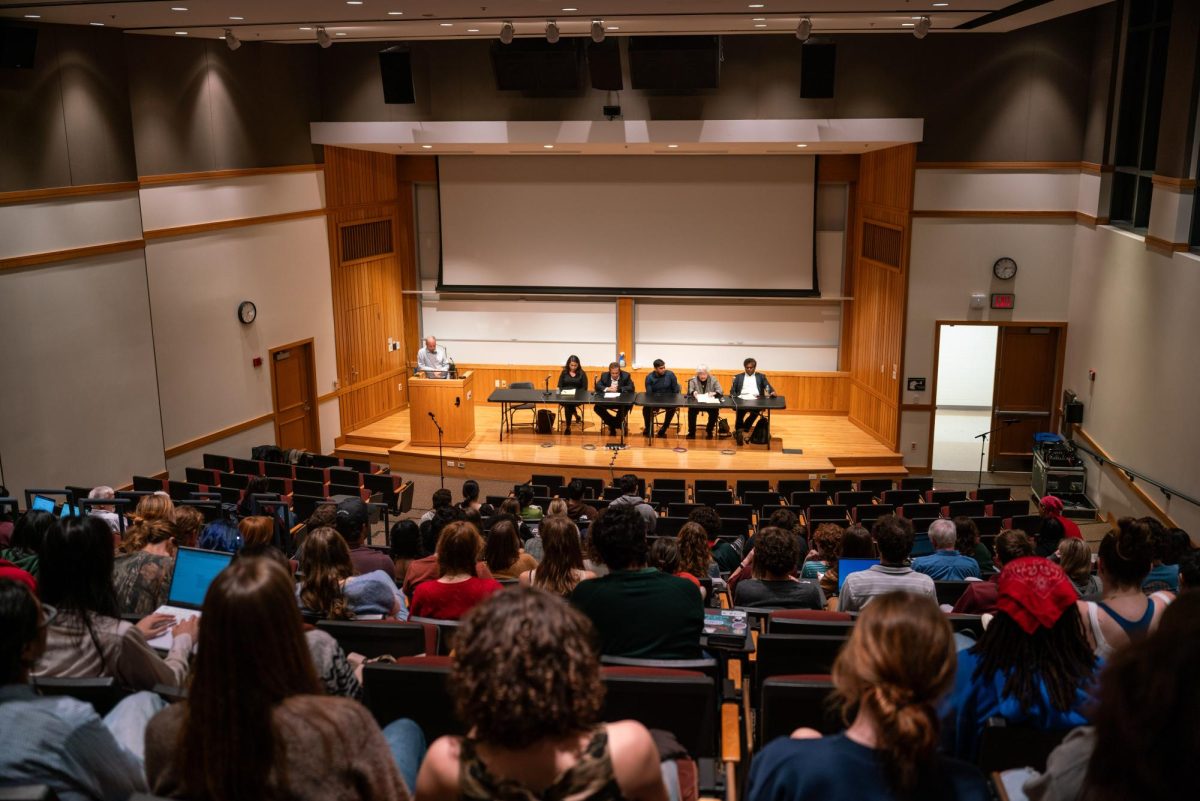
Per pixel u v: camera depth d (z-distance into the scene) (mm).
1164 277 11453
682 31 11734
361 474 11875
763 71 14414
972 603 4891
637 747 1564
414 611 4375
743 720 3871
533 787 1525
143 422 12320
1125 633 2887
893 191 15445
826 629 4121
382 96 15273
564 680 1508
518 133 14953
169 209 12633
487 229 17969
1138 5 12953
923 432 15508
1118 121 13406
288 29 11484
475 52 14922
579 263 17906
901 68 14336
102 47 11328
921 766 1649
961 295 15062
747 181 17188
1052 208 14648
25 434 10617
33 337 10656
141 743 2320
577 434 16547
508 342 18562
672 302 18000
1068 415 14406
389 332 18000
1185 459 10820
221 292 13656
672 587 3414
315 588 4379
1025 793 1845
